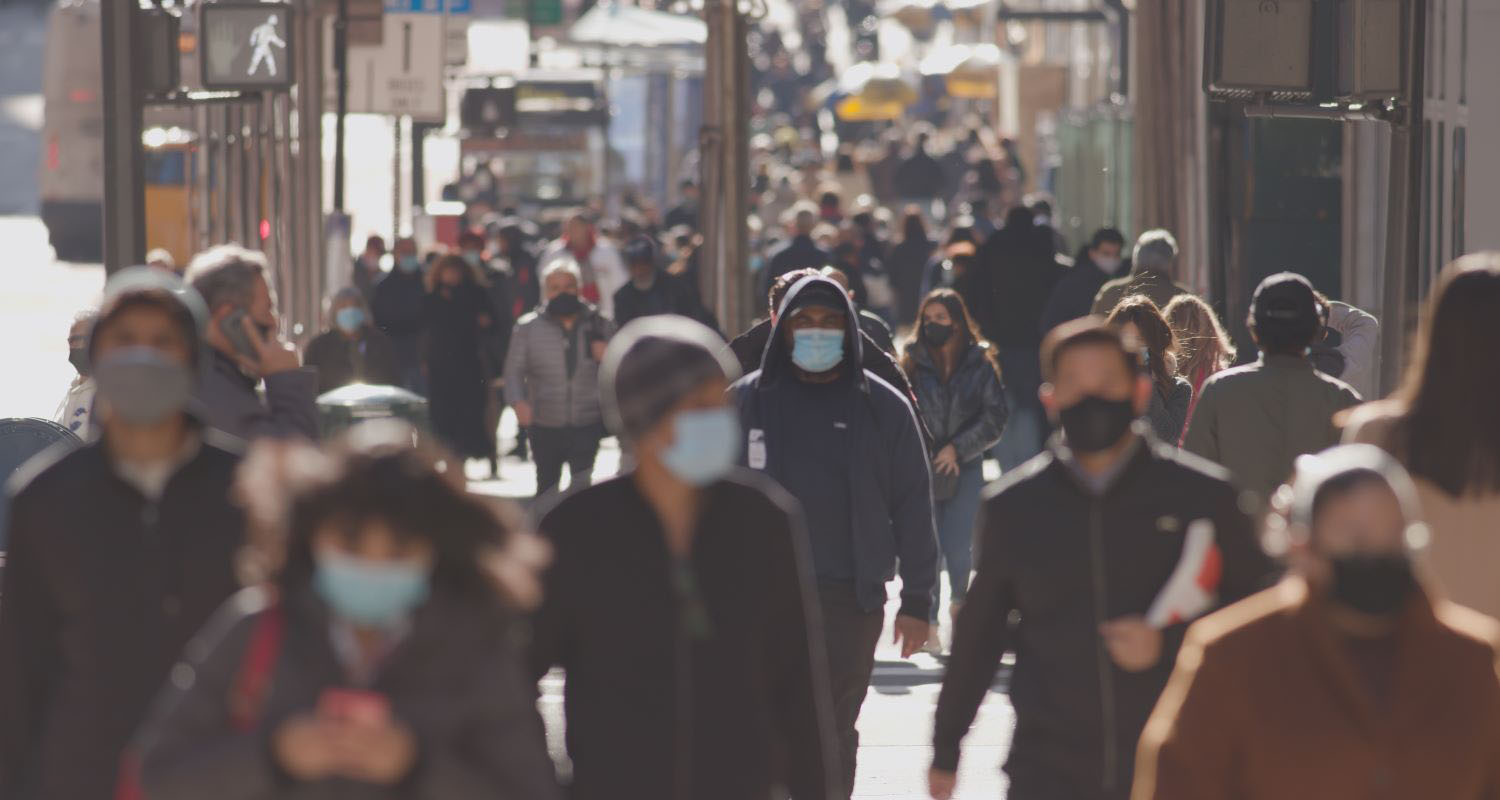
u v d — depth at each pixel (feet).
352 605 35.45
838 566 73.46
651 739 47.24
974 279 172.14
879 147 461.37
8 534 49.16
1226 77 102.01
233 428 58.13
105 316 49.24
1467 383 50.19
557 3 366.84
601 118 364.38
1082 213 297.33
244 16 122.11
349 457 35.76
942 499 120.57
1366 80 98.63
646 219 308.60
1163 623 53.47
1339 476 38.73
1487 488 50.29
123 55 107.55
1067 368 54.19
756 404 74.28
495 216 303.27
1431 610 39.22
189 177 178.70
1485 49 115.85
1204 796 40.27
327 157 367.04
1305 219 159.33
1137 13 163.53
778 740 49.52
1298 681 39.55
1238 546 54.95
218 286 58.65
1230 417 75.87
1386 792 39.19
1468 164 115.85
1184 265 161.07
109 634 48.52
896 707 106.73
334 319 153.28
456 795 35.86
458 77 334.24
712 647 47.39
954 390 119.85
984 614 56.34
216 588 48.88
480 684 36.55
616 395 45.52
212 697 36.47
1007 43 489.67
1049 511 55.06
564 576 47.37
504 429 234.58
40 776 48.67
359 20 220.43
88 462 49.08
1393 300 100.99
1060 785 55.06
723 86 180.55
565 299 146.20
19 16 626.23
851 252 227.20
